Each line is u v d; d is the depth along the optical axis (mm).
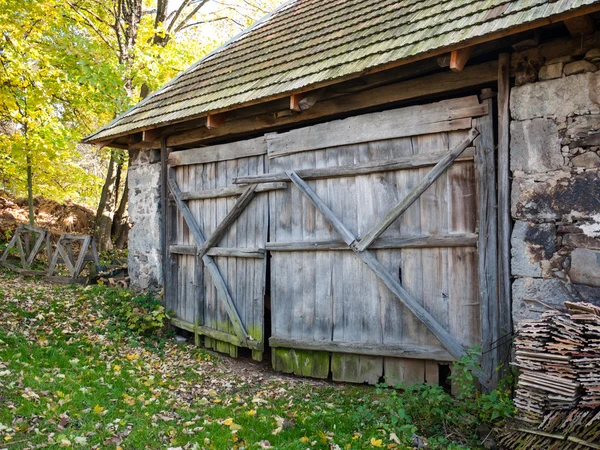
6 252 9875
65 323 6223
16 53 8805
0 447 3131
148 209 7273
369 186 4906
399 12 4969
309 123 5578
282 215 5562
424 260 4594
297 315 5414
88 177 13664
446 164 4398
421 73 4535
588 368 3268
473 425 3883
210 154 6305
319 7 6602
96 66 10156
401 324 4727
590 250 3617
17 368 4418
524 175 3928
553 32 3896
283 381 5215
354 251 4918
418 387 4164
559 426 3342
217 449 3482
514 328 3955
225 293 6098
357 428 3910
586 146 3660
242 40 7324
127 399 4180
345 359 5098
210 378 5234
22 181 12398
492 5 3957
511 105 4012
